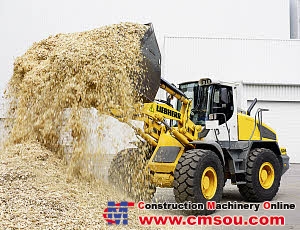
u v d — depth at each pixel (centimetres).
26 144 620
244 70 1933
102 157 621
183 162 634
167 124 661
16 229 415
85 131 589
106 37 617
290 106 1931
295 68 1936
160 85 666
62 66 581
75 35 674
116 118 600
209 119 729
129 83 583
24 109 621
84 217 483
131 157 702
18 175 543
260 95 1925
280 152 879
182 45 1927
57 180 566
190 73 1920
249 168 784
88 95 570
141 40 617
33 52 676
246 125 816
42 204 485
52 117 595
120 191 676
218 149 691
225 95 779
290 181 1202
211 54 1931
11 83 675
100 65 568
